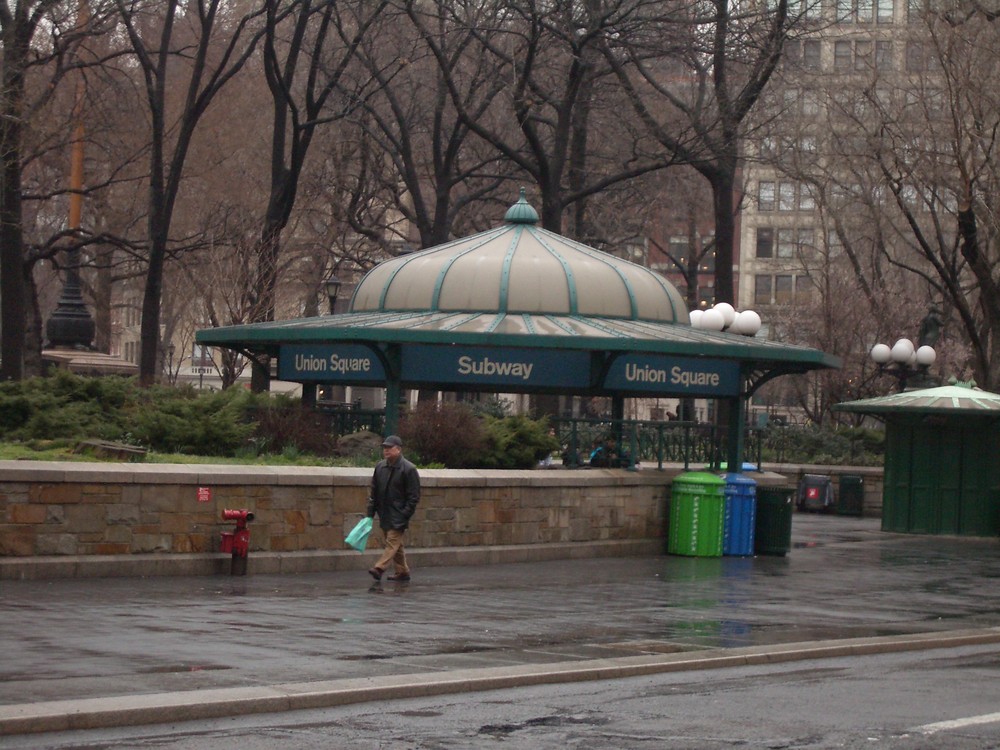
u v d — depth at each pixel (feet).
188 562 62.75
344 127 174.29
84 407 78.89
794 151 179.63
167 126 169.99
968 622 57.93
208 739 31.22
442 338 81.25
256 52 185.47
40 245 151.74
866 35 209.87
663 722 34.50
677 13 138.00
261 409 85.05
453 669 40.40
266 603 53.67
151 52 135.33
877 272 191.11
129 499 61.41
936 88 135.64
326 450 83.46
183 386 98.12
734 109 136.56
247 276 146.00
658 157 140.87
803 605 61.52
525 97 132.16
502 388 93.35
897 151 145.79
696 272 221.25
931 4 124.36
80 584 57.36
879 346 129.29
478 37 132.98
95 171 163.73
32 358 155.84
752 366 91.71
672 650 46.19
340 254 179.63
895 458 111.24
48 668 37.35
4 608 48.98
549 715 35.19
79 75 161.07
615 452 89.97
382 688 36.83
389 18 153.38
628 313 91.30
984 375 132.77
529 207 96.63
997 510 107.34
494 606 56.03
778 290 336.90
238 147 177.68
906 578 75.87
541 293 89.04
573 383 86.58
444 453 83.82
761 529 88.17
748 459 118.42
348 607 53.57
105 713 32.12
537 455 89.76
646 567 76.79
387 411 83.82
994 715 36.22
